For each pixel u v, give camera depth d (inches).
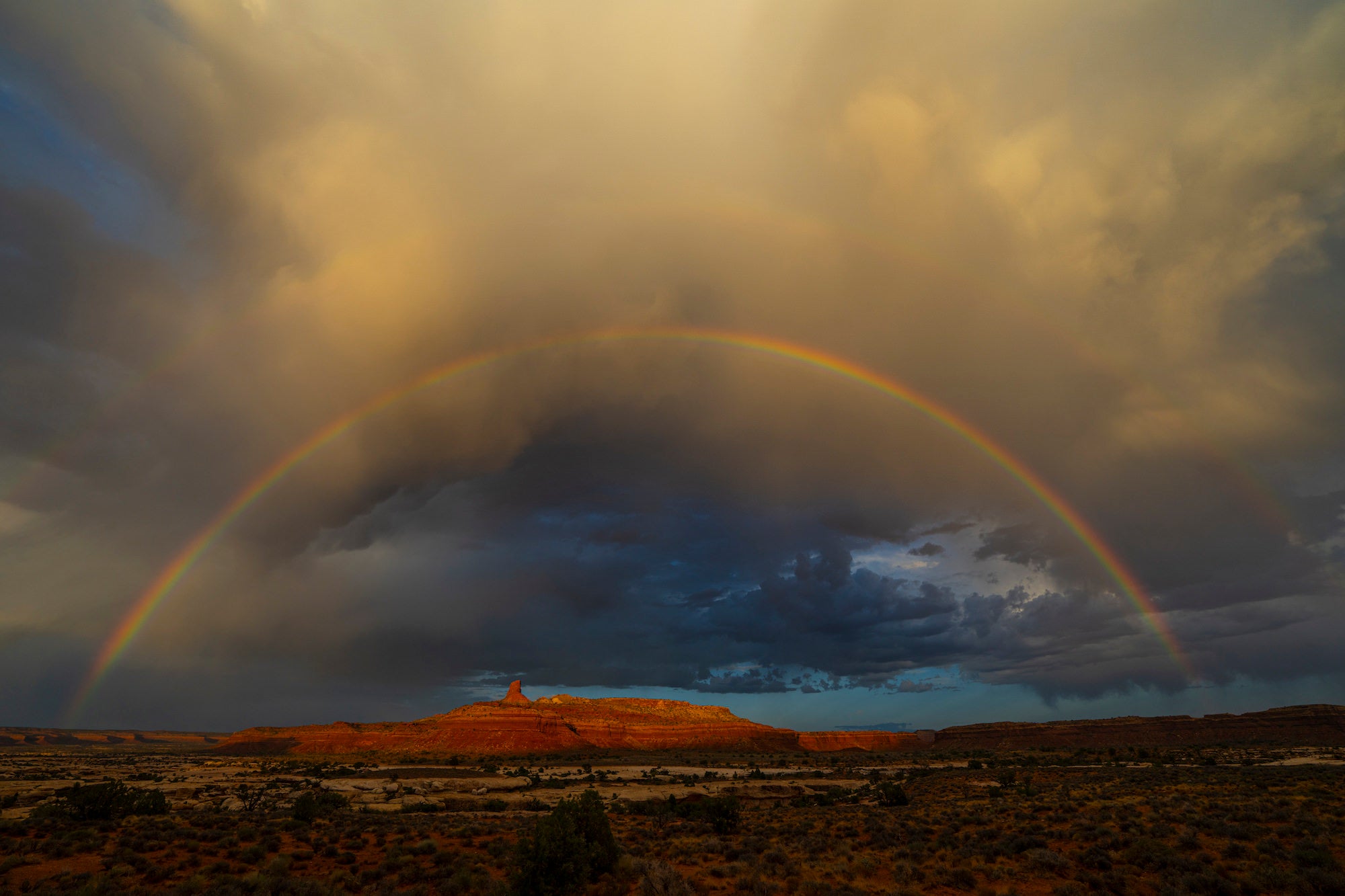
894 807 1919.3
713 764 5093.5
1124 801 1533.0
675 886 877.8
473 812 2148.1
